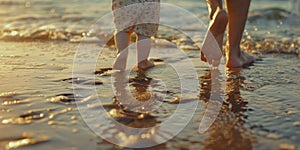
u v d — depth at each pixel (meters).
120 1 2.66
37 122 1.74
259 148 1.53
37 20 5.03
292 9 5.76
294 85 2.42
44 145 1.52
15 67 2.76
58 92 2.18
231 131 1.69
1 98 2.05
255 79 2.57
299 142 1.57
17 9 6.04
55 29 4.41
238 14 2.87
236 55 2.94
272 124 1.77
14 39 3.94
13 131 1.64
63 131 1.65
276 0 6.97
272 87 2.38
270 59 3.21
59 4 6.46
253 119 1.83
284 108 1.98
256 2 6.77
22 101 2.02
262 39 3.95
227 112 1.92
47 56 3.18
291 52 3.47
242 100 2.11
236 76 2.64
